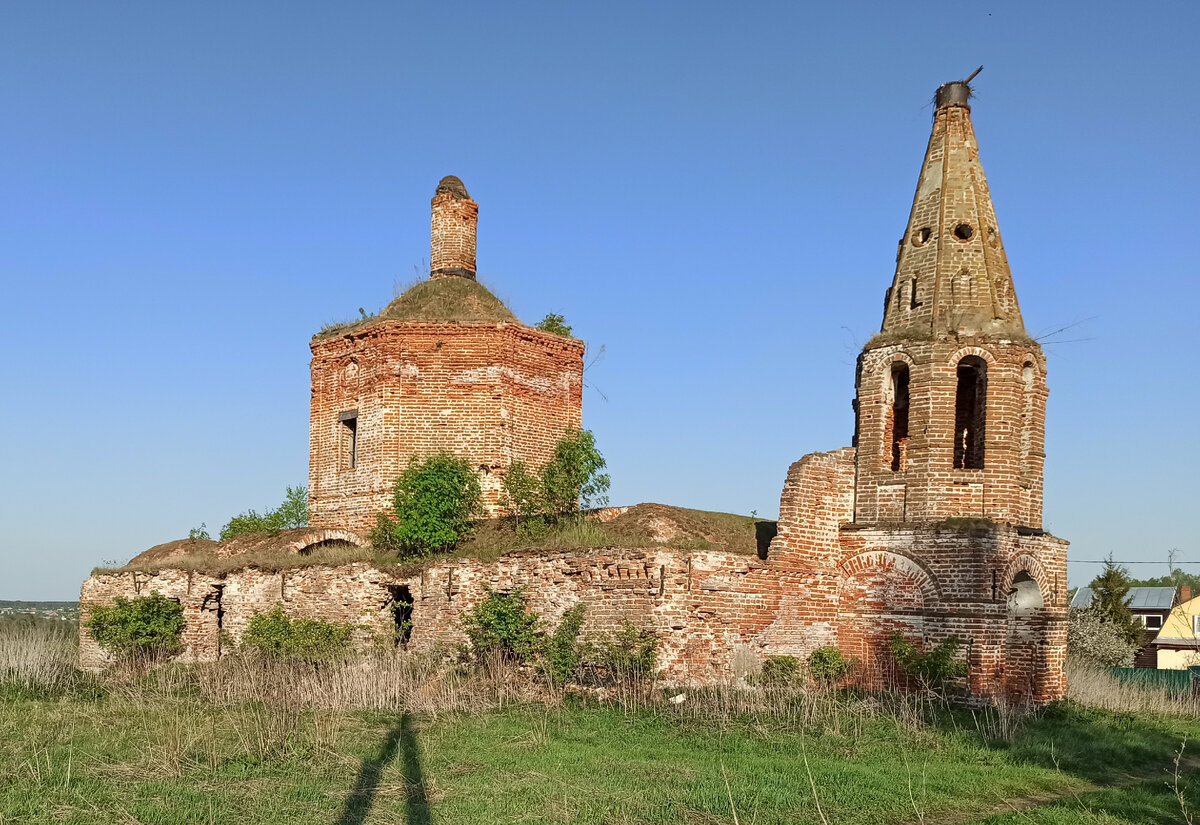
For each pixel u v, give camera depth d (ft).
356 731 53.83
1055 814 40.75
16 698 69.36
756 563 68.85
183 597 94.94
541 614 70.59
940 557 69.46
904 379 78.95
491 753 48.83
